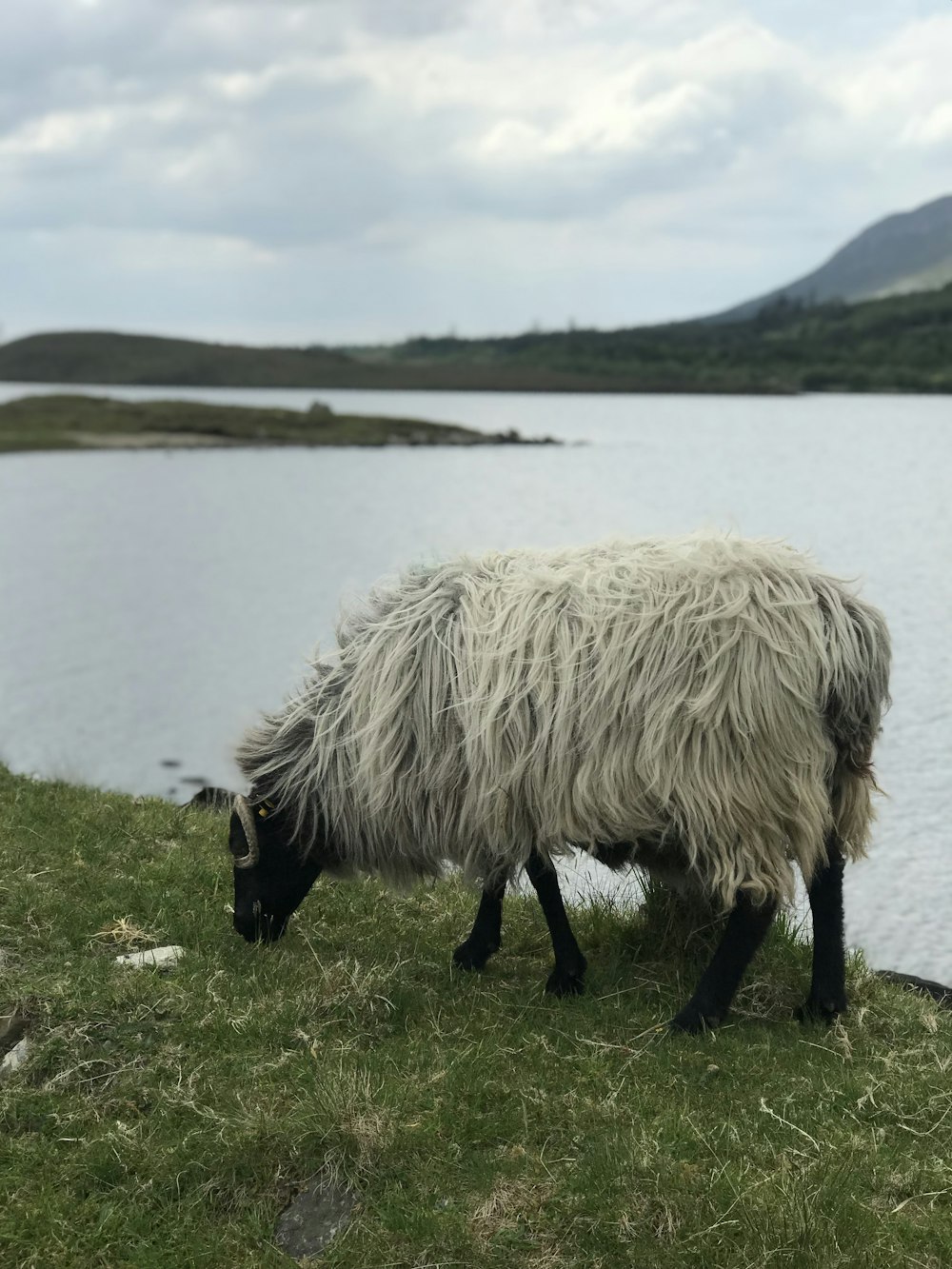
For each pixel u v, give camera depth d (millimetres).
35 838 2668
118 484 19781
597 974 2137
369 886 2617
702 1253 1413
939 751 5078
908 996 2160
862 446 28312
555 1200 1500
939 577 9312
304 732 2184
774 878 1882
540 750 1934
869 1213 1470
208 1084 1757
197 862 2617
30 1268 1479
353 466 23312
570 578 2002
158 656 7797
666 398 70188
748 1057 1837
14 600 9844
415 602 2139
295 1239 1517
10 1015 1902
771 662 1861
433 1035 1911
